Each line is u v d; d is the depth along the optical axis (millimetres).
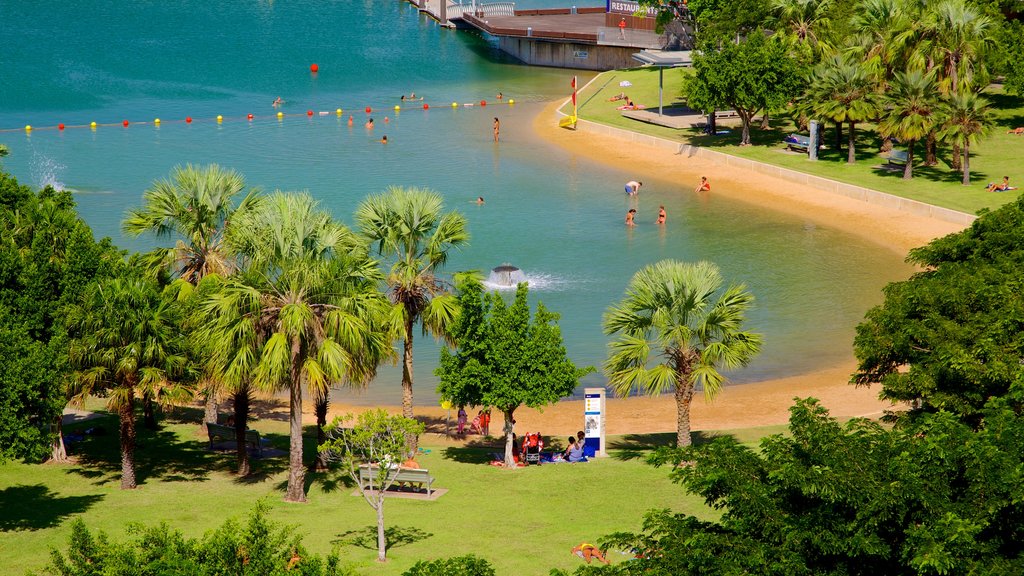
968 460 28719
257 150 152875
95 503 50219
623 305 60469
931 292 53562
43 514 48000
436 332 62281
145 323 52438
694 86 144250
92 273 57344
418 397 74750
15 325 52031
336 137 162750
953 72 124562
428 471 56531
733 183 132125
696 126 158250
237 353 51625
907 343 52469
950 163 129375
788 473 29328
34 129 166250
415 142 158625
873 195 120375
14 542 43812
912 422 37188
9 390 46719
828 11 147500
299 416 52062
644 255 104312
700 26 192625
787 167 133750
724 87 139500
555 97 193500
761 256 103625
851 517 29172
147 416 65688
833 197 123812
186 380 54656
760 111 162875
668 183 133750
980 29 121938
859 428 32906
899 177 126062
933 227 110750
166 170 138250
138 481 54781
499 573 40625
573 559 42344
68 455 59250
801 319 86438
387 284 61688
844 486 28516
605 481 54281
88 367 52562
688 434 59750
